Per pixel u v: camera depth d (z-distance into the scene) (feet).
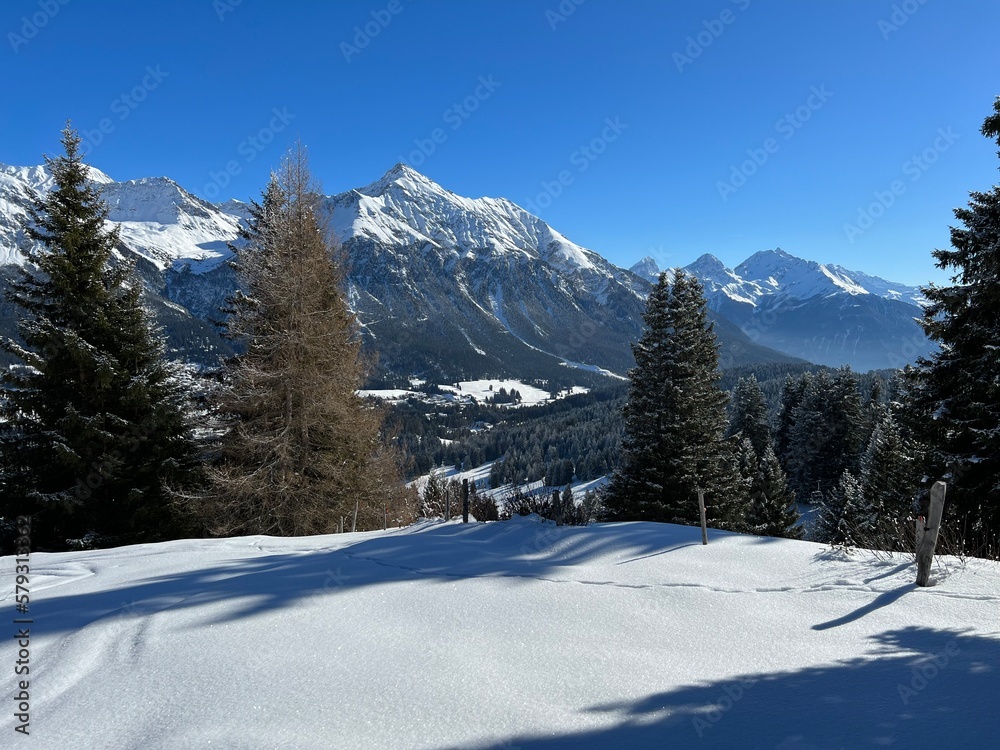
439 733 8.24
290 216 56.39
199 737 8.17
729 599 14.49
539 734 8.20
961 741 7.79
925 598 14.15
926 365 43.83
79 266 49.03
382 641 11.82
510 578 15.98
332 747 7.86
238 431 51.80
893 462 84.33
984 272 39.14
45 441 45.96
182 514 49.83
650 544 20.06
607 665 10.69
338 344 55.31
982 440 37.76
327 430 54.65
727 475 75.41
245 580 16.78
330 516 54.19
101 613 14.14
